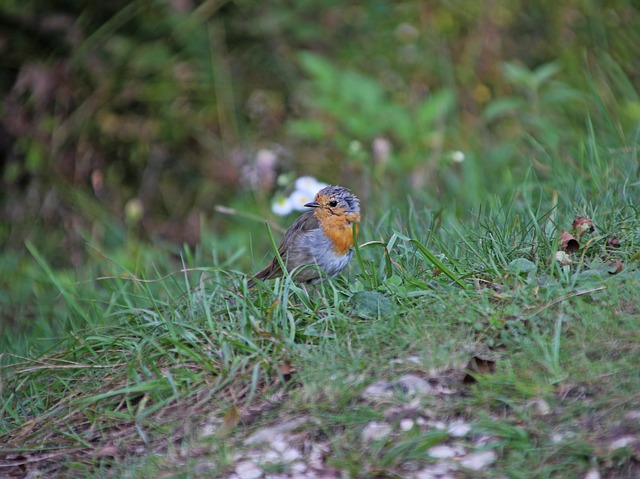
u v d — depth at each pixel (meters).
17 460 7.78
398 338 7.79
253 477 6.86
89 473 7.43
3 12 17.16
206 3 17.62
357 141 15.06
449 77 17.16
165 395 8.02
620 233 9.00
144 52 17.52
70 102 17.31
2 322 12.89
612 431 6.50
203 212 16.34
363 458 6.77
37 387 8.76
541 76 14.55
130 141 17.23
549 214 9.33
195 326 8.56
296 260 9.75
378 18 18.45
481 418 6.92
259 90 18.02
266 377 7.75
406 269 9.12
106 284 11.14
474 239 9.48
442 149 15.43
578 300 7.74
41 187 16.80
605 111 12.40
